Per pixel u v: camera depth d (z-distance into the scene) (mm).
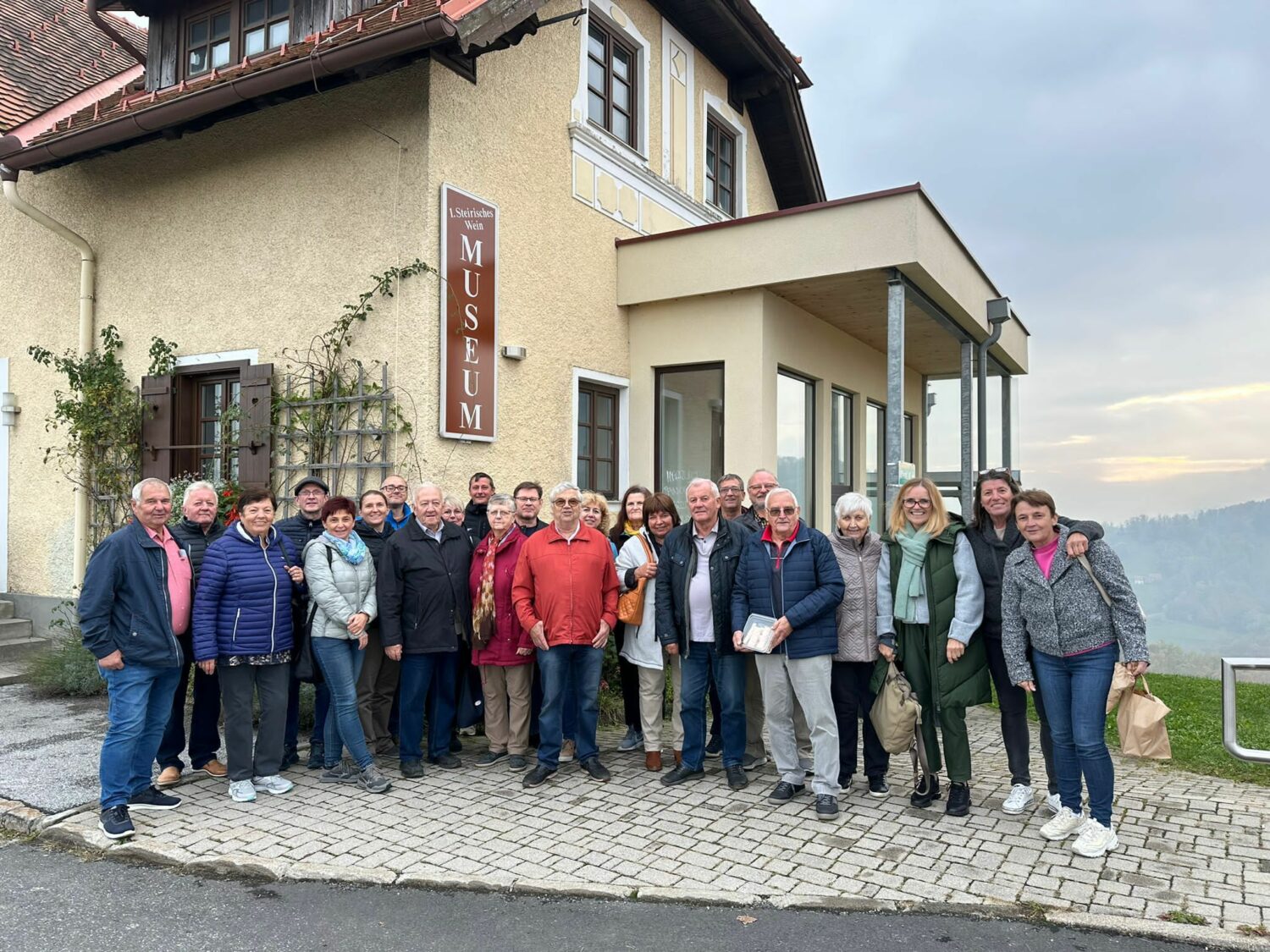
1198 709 7379
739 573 4848
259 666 4742
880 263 7539
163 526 4520
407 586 5137
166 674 4508
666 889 3652
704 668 5078
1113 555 4086
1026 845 4148
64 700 6855
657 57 9977
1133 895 3611
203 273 7867
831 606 4523
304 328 7262
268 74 6328
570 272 8273
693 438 8836
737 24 10570
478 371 7078
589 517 5730
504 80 7520
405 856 3971
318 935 3305
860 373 11320
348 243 7074
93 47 11406
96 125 7191
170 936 3289
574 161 8383
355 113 7070
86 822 4344
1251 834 4320
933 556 4559
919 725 4633
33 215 8188
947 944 3254
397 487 5734
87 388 8188
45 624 8766
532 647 5250
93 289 8523
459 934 3320
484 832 4281
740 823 4422
